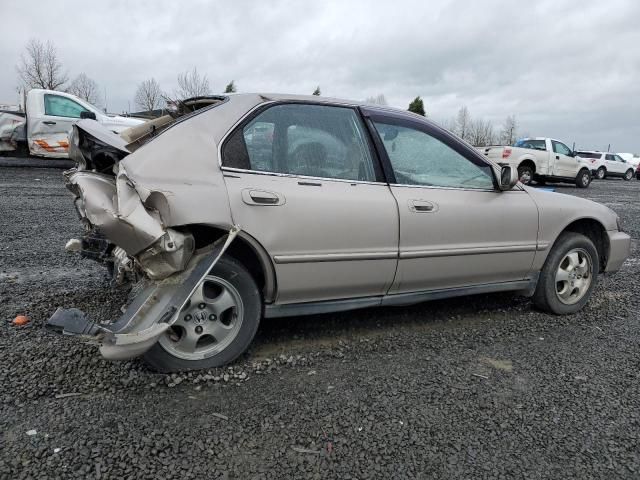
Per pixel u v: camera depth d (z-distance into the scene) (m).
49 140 12.77
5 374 2.63
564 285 4.10
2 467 1.95
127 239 2.40
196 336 2.77
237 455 2.12
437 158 3.55
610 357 3.31
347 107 3.32
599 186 22.50
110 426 2.25
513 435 2.37
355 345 3.30
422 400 2.64
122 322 2.47
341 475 2.04
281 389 2.68
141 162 2.59
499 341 3.50
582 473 2.12
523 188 3.93
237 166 2.80
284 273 2.89
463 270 3.54
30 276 4.47
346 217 3.01
